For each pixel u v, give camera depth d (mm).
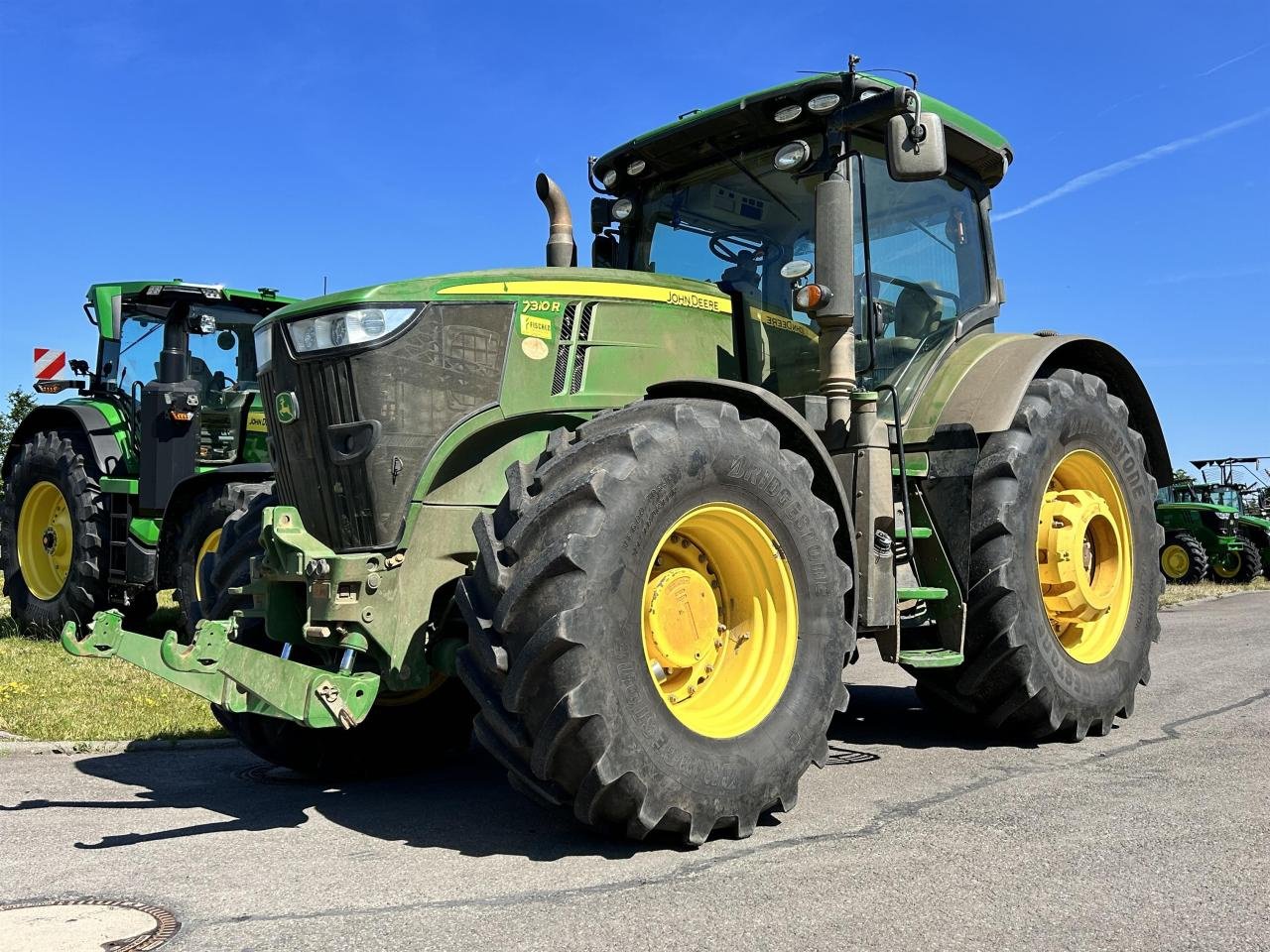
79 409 8750
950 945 2391
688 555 3469
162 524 7781
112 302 8875
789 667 3424
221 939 2463
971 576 4461
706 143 4715
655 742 3016
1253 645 7727
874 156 4695
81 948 2414
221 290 8820
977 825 3326
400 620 3494
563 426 3785
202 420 8570
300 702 3123
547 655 2895
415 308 3564
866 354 4484
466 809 3709
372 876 2930
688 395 3646
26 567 9148
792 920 2537
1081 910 2590
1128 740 4656
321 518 3639
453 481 3664
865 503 3959
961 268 5203
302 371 3623
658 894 2727
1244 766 4059
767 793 3264
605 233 5242
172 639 3188
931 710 5551
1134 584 5117
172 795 3996
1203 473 19844
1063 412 4762
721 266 4703
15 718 5340
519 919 2566
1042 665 4441
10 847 3252
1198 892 2701
